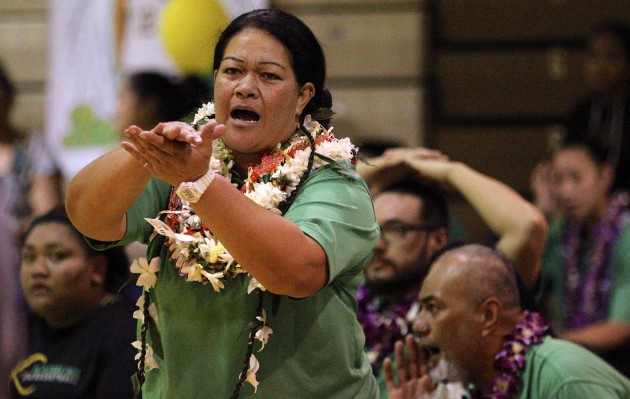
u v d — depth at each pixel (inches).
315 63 249.8
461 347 342.3
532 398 336.5
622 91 610.9
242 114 245.1
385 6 673.6
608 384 334.6
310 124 254.5
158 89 535.2
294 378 245.1
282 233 220.7
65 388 357.7
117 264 388.2
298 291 225.6
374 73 674.2
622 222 528.1
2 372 391.2
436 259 353.4
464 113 692.1
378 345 386.0
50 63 663.1
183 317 246.4
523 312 354.9
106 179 233.0
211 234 245.4
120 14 622.2
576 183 534.3
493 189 396.2
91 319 371.2
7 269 408.8
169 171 213.8
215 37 264.5
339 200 240.2
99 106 639.1
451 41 692.7
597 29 622.2
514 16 689.0
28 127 692.7
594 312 523.2
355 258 241.6
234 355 243.3
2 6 700.7
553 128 685.3
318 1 674.8
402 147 511.8
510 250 387.2
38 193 588.4
